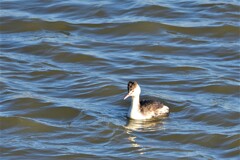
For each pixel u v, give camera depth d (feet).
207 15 125.49
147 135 89.35
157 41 118.21
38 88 102.63
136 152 85.61
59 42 116.78
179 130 90.38
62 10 128.47
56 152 85.66
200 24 122.62
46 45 115.65
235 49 115.24
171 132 89.86
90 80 104.53
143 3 128.77
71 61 111.96
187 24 122.62
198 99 99.09
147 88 102.99
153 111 93.61
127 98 99.25
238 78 105.70
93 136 89.20
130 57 112.88
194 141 88.28
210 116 93.86
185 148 86.79
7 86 102.32
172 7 127.65
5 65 109.60
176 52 115.14
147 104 94.17
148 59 112.16
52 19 125.18
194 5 128.57
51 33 121.39
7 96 99.19
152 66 109.81
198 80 104.78
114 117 93.91
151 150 85.92
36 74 106.83
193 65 110.01
